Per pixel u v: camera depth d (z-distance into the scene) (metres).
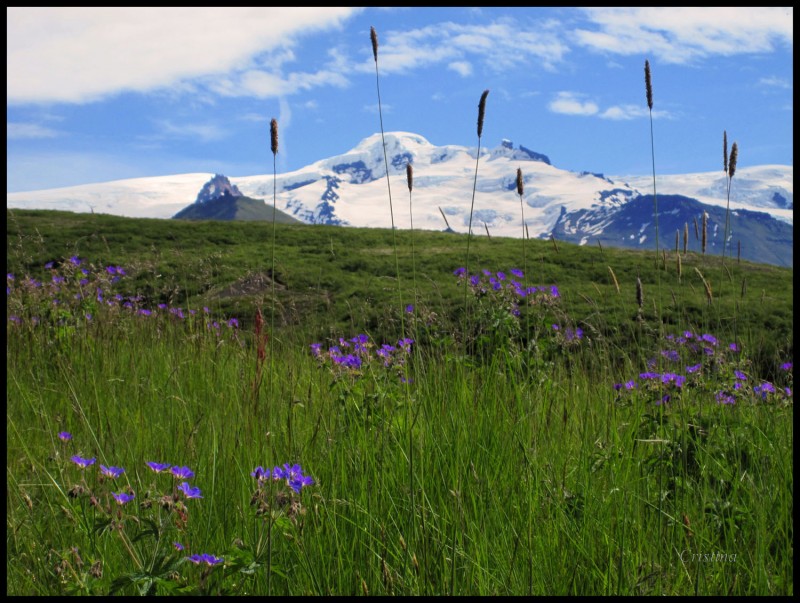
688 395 4.29
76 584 2.38
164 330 8.16
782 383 5.23
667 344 5.30
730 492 3.49
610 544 2.82
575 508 3.06
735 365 4.88
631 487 3.29
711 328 6.14
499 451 3.54
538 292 5.97
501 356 5.16
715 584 2.76
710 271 15.46
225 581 2.55
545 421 3.84
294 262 18.66
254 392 3.64
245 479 3.20
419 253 20.27
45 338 6.96
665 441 3.50
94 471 3.03
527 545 2.83
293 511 2.36
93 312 8.09
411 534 2.82
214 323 7.49
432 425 3.71
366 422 3.85
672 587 2.74
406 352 4.58
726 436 3.85
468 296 6.04
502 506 3.14
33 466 3.50
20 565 2.79
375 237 23.61
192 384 5.29
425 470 3.35
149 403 4.88
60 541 2.95
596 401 4.58
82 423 4.23
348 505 3.04
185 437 3.80
